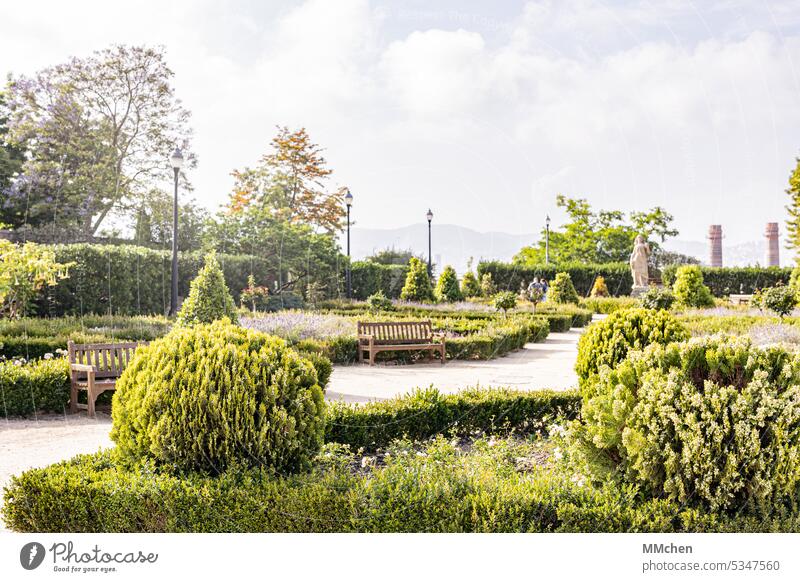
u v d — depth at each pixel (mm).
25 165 18891
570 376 8867
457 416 5129
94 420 6215
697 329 11398
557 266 27203
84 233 19172
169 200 20891
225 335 3463
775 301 12562
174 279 13297
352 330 11805
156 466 3268
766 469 2713
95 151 19766
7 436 5516
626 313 5324
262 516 2879
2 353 8477
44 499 3129
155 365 3338
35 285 11836
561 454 3727
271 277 20188
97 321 11812
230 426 3191
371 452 4676
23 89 19141
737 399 2797
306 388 3502
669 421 2910
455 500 2934
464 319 14961
